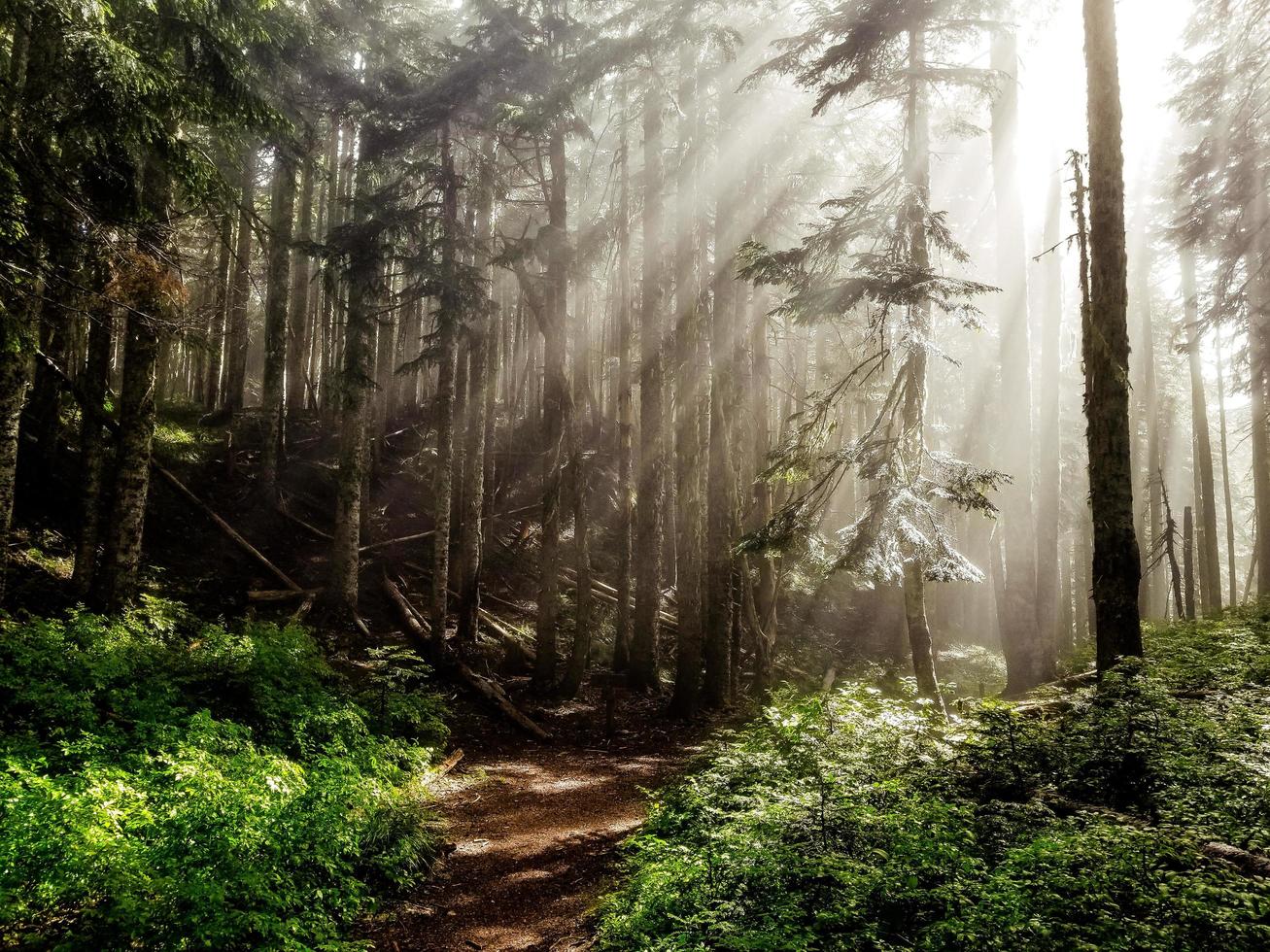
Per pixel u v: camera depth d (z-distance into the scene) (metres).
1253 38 17.97
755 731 9.41
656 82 17.69
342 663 15.42
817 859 4.96
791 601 24.92
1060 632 24.78
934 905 4.52
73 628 10.29
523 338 32.19
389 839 7.30
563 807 10.06
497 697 15.30
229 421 23.97
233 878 5.40
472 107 18.23
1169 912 3.87
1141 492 28.72
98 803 5.66
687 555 15.66
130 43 9.90
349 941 5.80
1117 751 6.23
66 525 15.73
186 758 7.16
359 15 20.09
